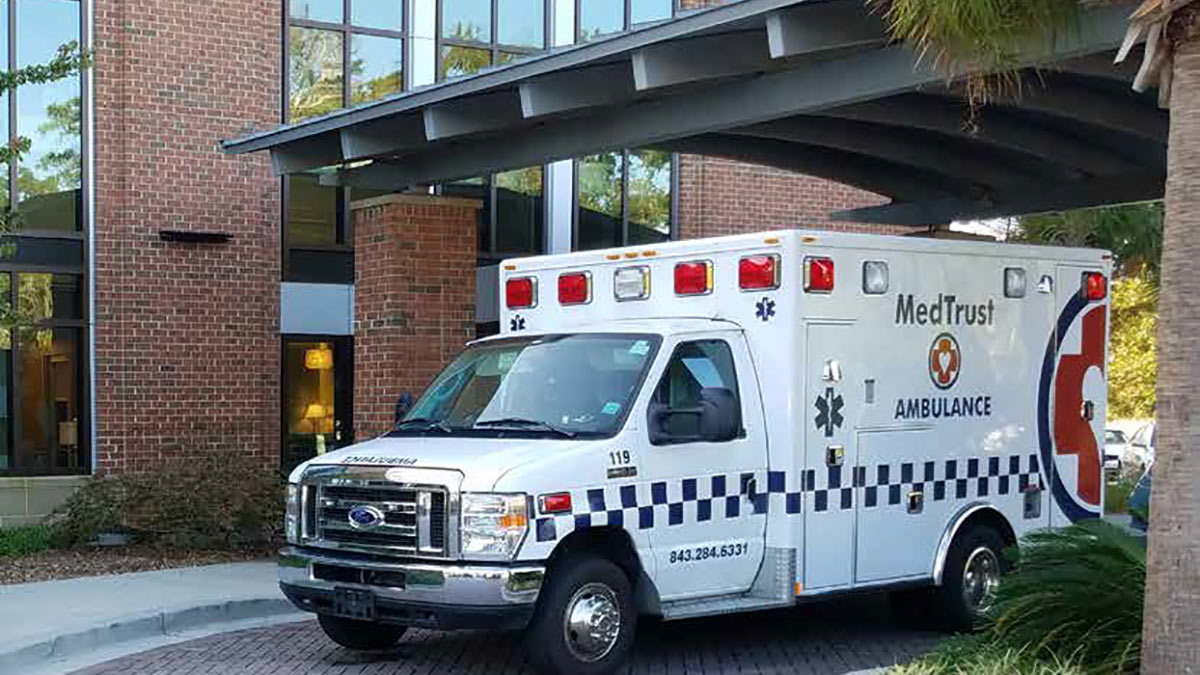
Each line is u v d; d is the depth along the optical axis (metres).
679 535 8.45
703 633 10.03
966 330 9.94
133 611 10.18
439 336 14.07
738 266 9.10
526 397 8.86
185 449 15.51
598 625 8.05
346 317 17.28
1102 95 12.16
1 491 15.10
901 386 9.49
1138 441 27.09
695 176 19.52
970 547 9.91
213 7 16.30
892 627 10.27
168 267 16.06
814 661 9.05
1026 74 11.23
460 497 7.76
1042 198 15.49
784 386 8.86
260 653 9.33
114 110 15.83
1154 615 5.77
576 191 18.75
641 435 8.32
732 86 11.55
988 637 7.31
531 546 7.71
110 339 15.73
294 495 8.65
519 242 18.39
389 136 13.70
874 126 14.16
